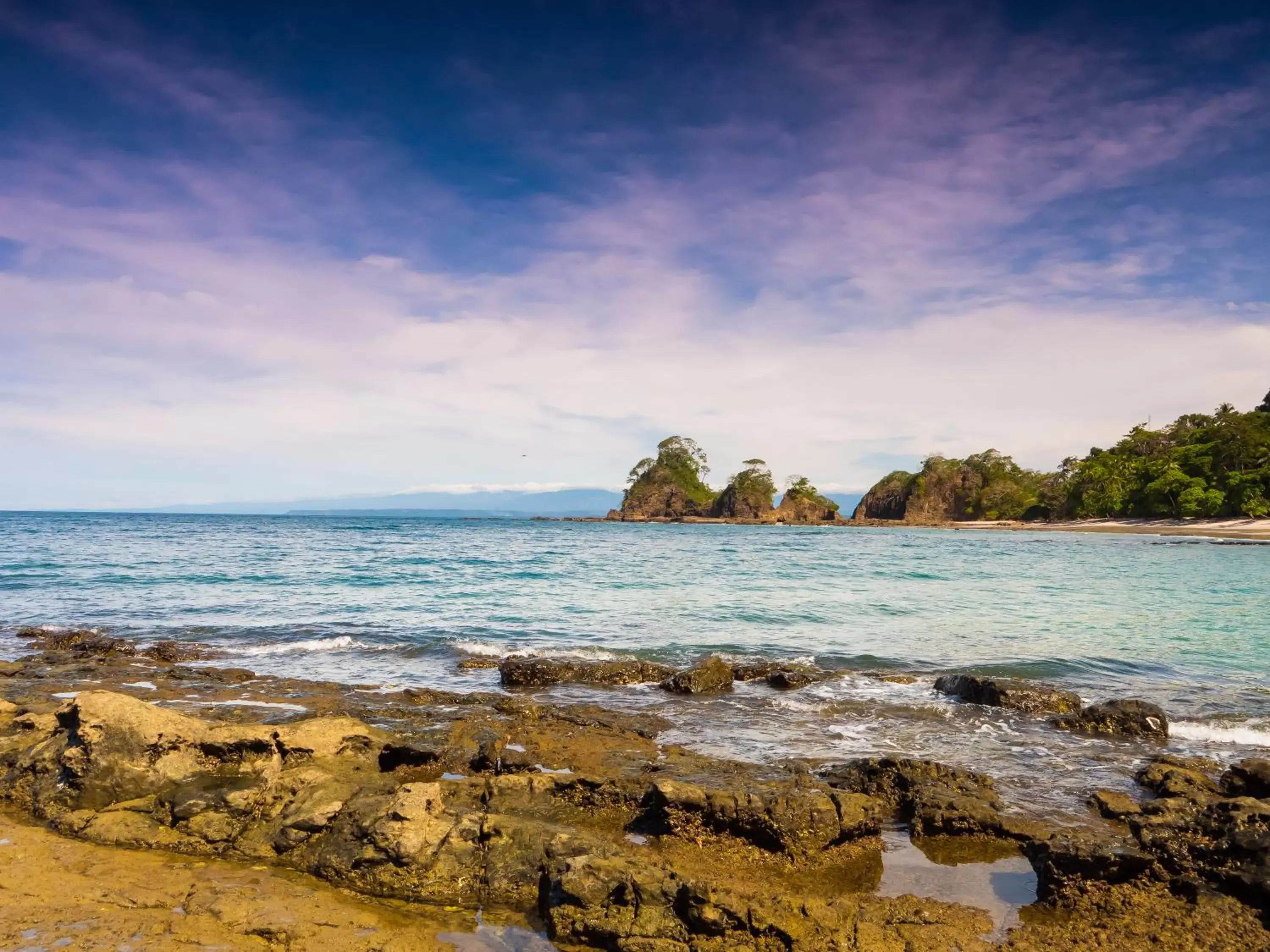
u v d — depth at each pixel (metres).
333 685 15.14
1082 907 7.02
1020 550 70.50
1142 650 19.58
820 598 29.03
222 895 6.99
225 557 45.31
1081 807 9.31
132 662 17.33
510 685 15.59
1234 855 7.14
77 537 68.12
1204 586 35.12
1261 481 112.62
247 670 16.58
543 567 41.22
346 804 8.17
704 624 22.97
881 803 8.66
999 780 10.27
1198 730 12.66
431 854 7.51
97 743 9.04
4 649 18.97
